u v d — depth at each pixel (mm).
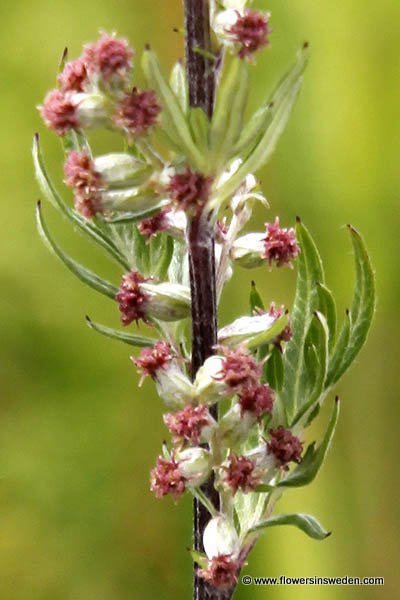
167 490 134
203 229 133
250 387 133
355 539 230
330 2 233
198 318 134
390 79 236
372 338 238
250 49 128
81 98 130
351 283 237
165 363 135
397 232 239
